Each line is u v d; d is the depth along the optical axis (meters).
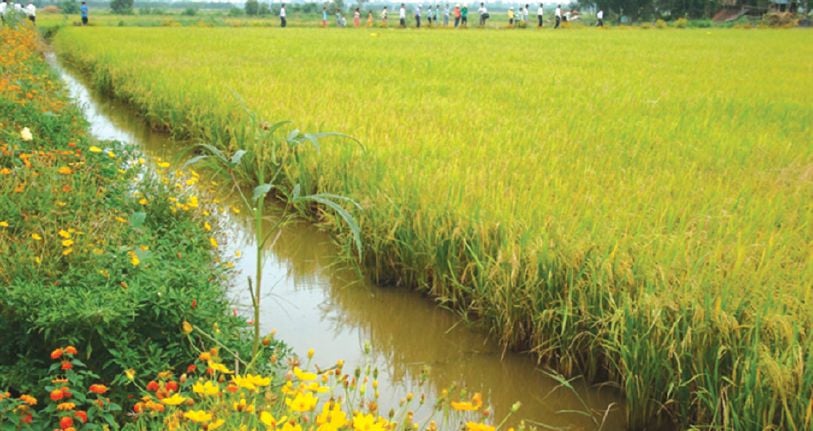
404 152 7.44
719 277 4.49
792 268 4.73
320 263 6.69
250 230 7.44
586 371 4.84
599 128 9.18
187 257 5.21
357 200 6.41
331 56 19.48
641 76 15.67
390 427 3.07
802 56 22.45
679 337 4.27
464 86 13.20
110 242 5.07
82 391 3.65
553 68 17.20
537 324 4.99
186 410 3.52
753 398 3.79
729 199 6.01
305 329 5.47
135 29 35.78
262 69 15.23
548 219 5.38
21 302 3.91
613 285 4.70
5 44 18.06
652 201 6.02
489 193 6.00
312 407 2.82
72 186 5.87
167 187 6.70
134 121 12.83
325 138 8.03
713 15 70.69
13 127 7.43
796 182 6.66
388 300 5.93
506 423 4.50
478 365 5.07
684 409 4.19
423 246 5.85
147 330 4.05
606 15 77.94
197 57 18.05
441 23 59.53
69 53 23.44
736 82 14.81
